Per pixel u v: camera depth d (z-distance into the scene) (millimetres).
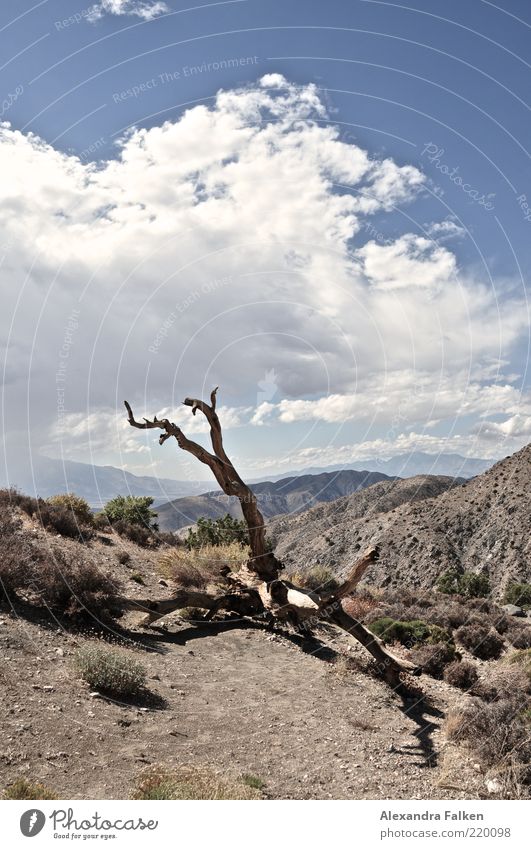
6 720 6891
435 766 8000
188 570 16484
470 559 46688
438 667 12930
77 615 11102
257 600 14898
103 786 6074
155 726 7949
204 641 12766
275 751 7875
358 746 8445
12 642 9148
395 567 47625
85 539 18266
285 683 10805
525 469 53938
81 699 8055
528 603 29266
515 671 12641
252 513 15250
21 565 11055
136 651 10844
